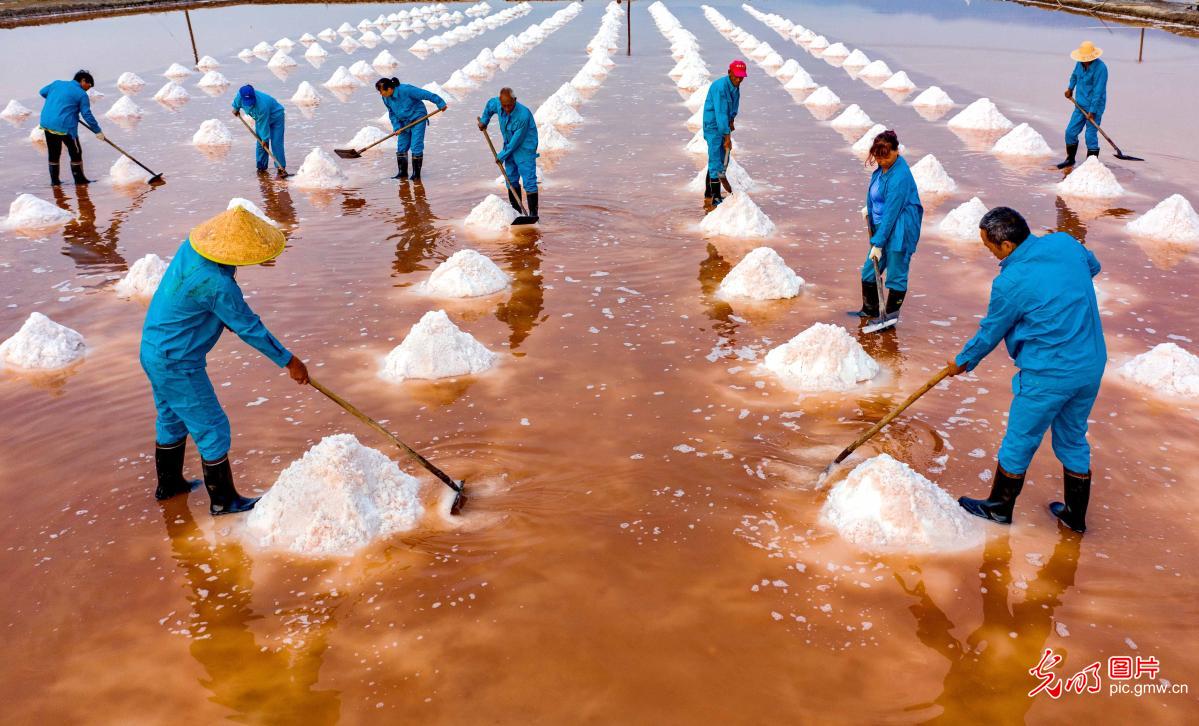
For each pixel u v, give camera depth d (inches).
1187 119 444.1
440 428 173.8
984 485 151.5
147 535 143.7
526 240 290.5
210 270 134.4
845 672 111.9
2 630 123.5
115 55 789.2
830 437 168.2
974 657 114.1
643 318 226.7
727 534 139.8
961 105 514.6
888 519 136.7
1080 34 795.4
